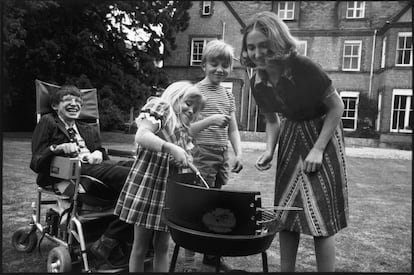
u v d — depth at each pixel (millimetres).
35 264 1913
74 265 1854
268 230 1486
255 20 1586
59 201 1930
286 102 1623
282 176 1688
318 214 1564
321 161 1564
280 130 1774
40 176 1978
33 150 1906
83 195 1855
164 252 1755
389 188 4020
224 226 1354
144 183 1573
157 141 1492
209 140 1990
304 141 1640
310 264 2078
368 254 2227
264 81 1675
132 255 1654
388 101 5129
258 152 4262
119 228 1782
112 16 5480
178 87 1749
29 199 2979
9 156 4742
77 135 2164
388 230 2662
